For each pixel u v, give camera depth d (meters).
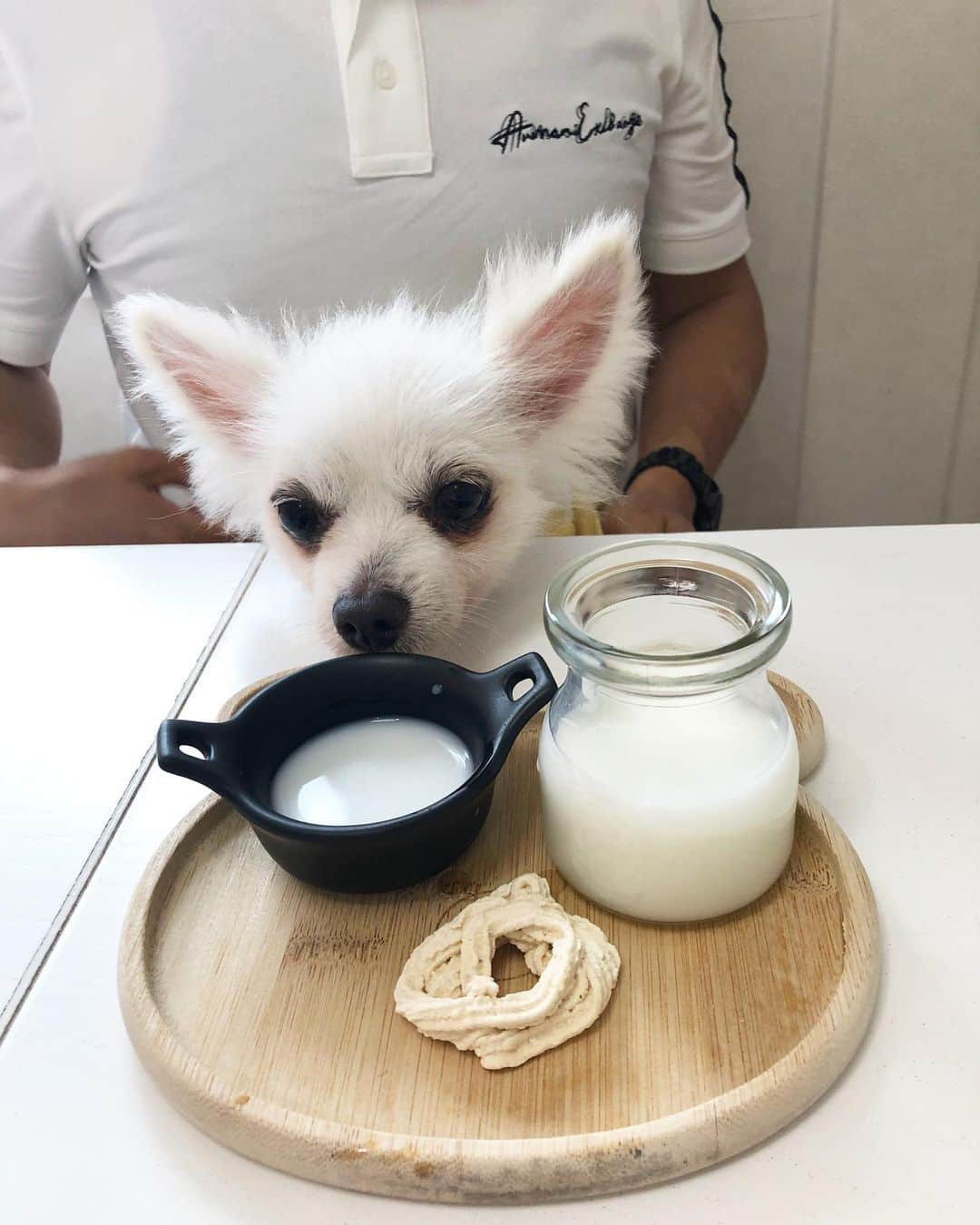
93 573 0.73
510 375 0.60
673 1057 0.34
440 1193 0.30
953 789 0.47
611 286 0.59
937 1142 0.31
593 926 0.39
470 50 0.88
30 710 0.58
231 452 0.64
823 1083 0.32
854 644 0.59
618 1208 0.30
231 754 0.42
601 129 0.93
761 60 1.15
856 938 0.37
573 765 0.39
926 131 1.18
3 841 0.48
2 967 0.41
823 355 1.33
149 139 0.88
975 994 0.36
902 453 1.39
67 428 1.44
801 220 1.25
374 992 0.37
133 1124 0.34
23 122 0.90
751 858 0.38
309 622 0.64
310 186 0.89
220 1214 0.31
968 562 0.67
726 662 0.36
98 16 0.85
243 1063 0.35
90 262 0.99
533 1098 0.33
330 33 0.85
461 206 0.91
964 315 1.28
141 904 0.40
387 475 0.56
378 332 0.61
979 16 1.10
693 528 0.94
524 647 0.61
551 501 0.68
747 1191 0.30
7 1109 0.35
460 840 0.41
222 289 0.92
